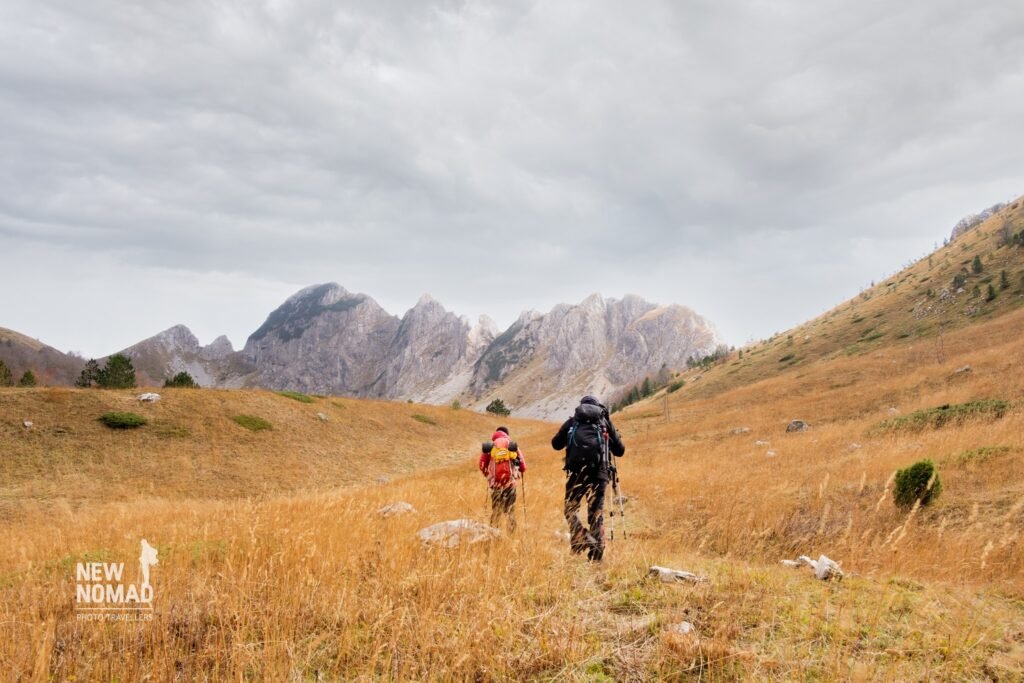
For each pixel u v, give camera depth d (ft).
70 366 597.93
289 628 12.00
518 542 18.47
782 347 355.15
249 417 133.39
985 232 381.60
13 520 70.38
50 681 10.27
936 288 308.60
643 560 18.88
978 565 19.72
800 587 16.03
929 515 31.32
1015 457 41.73
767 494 41.01
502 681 10.36
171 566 16.63
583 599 14.76
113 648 11.80
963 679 10.27
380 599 13.79
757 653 11.15
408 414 194.70
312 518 23.52
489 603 12.98
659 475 60.95
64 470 91.61
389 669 10.70
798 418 120.06
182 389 137.59
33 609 13.20
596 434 18.89
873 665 10.46
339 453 133.28
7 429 98.89
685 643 11.33
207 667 11.00
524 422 254.88
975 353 141.08
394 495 38.17
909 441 62.13
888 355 196.54
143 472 97.66
